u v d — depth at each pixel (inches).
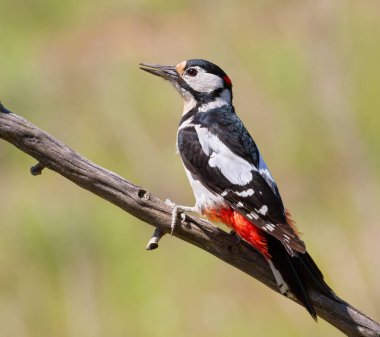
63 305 504.7
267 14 753.6
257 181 337.4
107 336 502.3
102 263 558.3
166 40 773.3
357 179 610.2
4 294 520.4
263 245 315.9
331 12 714.2
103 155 652.1
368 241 546.0
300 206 601.3
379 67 677.3
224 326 517.7
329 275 518.3
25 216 583.5
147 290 543.8
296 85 676.7
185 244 563.2
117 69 741.3
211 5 772.0
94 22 812.0
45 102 715.4
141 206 315.6
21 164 668.1
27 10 831.7
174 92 700.7
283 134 643.5
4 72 739.4
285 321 510.6
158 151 641.0
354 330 314.0
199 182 346.3
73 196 610.9
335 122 642.8
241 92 679.7
